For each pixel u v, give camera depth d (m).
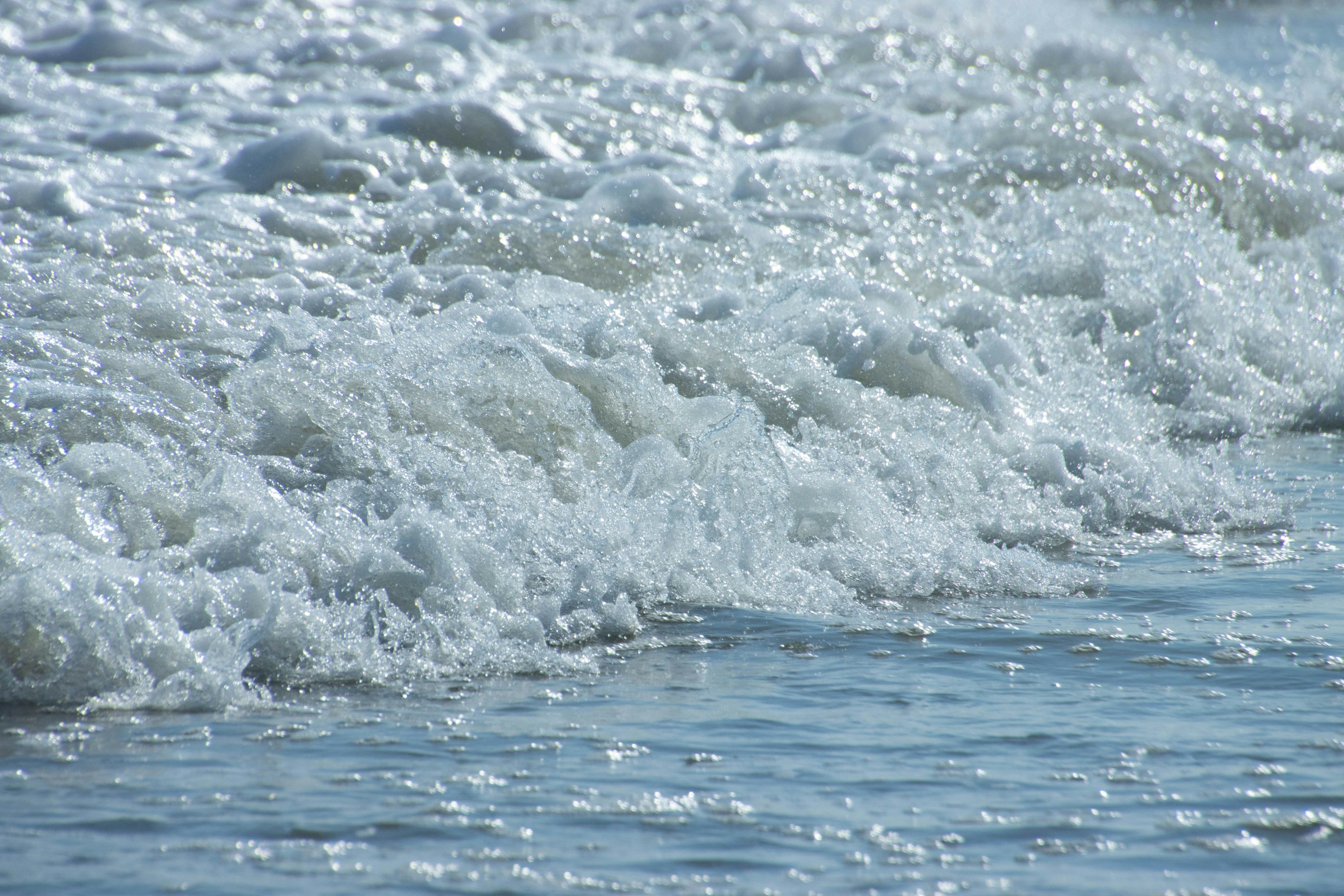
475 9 47.69
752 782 9.71
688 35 47.44
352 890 8.05
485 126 34.41
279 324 19.09
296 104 36.38
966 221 32.03
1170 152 36.88
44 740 10.20
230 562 12.52
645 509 15.37
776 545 15.70
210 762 9.87
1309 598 15.09
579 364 17.53
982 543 16.70
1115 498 19.00
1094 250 29.06
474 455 15.77
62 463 13.30
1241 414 25.94
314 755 10.05
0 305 18.61
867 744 10.49
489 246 25.33
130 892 7.98
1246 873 8.45
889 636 13.50
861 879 8.29
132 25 40.91
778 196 31.95
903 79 44.78
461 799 9.32
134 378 16.44
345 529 13.43
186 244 24.55
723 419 17.47
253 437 15.28
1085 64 48.34
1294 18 71.69
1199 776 9.95
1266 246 34.72
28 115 33.31
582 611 13.34
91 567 11.64
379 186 30.31
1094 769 10.06
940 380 20.62
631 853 8.58
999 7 55.53
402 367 16.95
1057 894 8.15
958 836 8.89
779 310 22.19
